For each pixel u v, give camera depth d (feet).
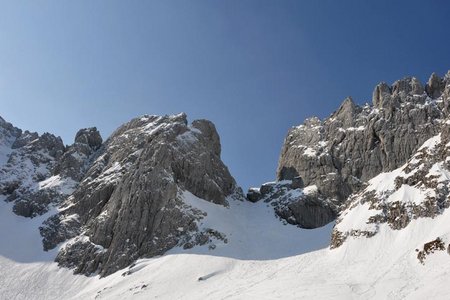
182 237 351.25
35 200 463.83
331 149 449.48
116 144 499.92
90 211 409.90
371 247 255.09
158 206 367.86
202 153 442.09
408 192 272.92
